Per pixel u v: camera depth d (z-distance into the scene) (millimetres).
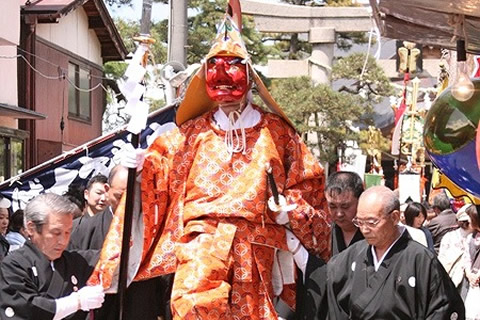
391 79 24453
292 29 22219
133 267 5398
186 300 4953
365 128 27312
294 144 5453
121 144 8844
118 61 26578
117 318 5656
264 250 5234
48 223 4953
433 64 22078
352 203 5926
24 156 18891
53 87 21328
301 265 5355
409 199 12750
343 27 22016
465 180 5211
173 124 7910
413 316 5078
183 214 5289
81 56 23469
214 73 5211
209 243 5098
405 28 5531
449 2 4680
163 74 8812
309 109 21391
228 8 5387
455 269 8070
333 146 22172
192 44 22359
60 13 19719
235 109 5289
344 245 6047
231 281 5156
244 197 5133
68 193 8531
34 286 4953
